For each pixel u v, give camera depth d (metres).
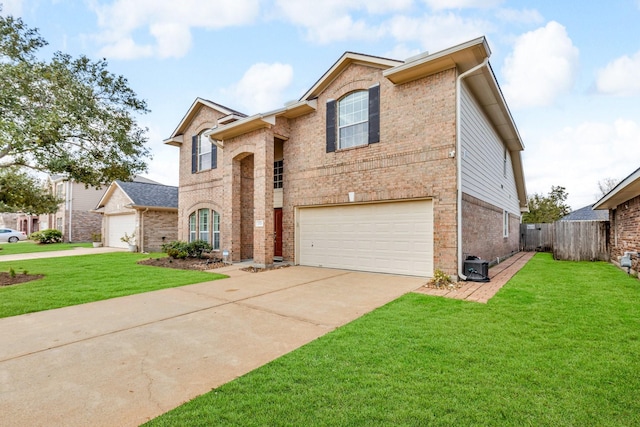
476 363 3.42
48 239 26.34
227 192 12.63
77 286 7.89
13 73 7.96
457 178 8.12
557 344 3.90
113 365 3.56
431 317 5.07
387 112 9.34
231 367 3.48
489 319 4.92
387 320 4.94
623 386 2.94
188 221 15.35
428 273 8.70
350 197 10.05
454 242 8.09
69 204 27.77
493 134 12.64
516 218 18.56
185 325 4.93
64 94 8.79
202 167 14.84
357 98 10.22
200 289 7.55
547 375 3.15
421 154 8.69
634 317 4.94
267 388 2.97
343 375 3.19
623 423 2.43
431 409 2.61
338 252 10.61
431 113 8.56
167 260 12.88
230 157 12.55
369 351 3.77
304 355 3.70
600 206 12.21
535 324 4.64
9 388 3.08
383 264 9.56
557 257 13.77
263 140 11.19
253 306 6.00
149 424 2.48
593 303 5.79
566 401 2.71
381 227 9.63
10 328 4.82
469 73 8.06
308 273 9.73
